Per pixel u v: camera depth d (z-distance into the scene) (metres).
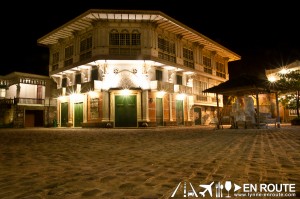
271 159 4.84
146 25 25.14
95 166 4.40
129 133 14.47
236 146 7.05
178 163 4.58
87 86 25.08
